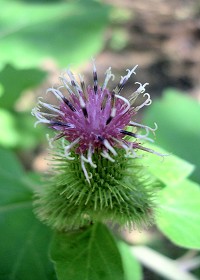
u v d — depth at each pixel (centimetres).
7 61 7
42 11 8
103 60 15
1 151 6
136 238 10
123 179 5
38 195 5
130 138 5
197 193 5
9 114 8
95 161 5
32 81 7
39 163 12
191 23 18
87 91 5
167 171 5
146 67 15
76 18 8
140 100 13
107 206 5
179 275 6
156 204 5
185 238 5
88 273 5
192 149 7
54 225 5
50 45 7
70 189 5
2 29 8
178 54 16
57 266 5
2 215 5
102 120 5
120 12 18
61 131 5
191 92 14
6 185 6
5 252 5
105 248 5
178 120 7
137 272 6
